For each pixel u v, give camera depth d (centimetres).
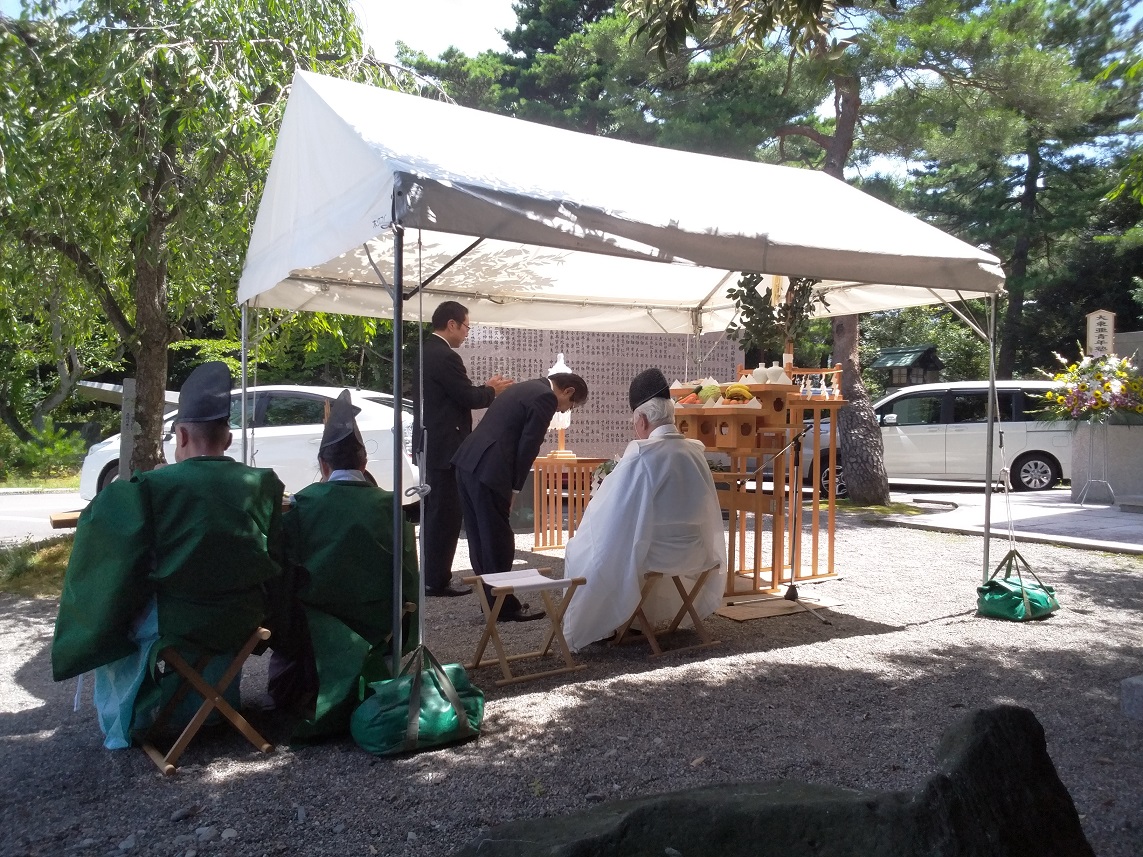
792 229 516
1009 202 2402
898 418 1595
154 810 320
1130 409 1201
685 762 361
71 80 719
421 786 339
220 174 761
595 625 500
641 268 720
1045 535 968
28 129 696
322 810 319
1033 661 509
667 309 870
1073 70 1172
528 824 255
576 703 433
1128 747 380
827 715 417
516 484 602
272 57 764
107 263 817
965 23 1103
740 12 617
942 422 1557
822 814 229
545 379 625
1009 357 2670
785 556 868
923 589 714
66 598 351
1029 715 248
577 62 1872
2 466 1883
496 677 478
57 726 411
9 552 776
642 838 231
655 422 518
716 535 529
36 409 2088
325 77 524
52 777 349
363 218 412
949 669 492
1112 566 816
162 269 792
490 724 405
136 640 362
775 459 682
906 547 926
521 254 660
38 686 476
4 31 689
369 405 986
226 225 736
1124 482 1260
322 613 396
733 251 478
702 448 537
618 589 497
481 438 603
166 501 354
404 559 414
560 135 591
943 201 2327
